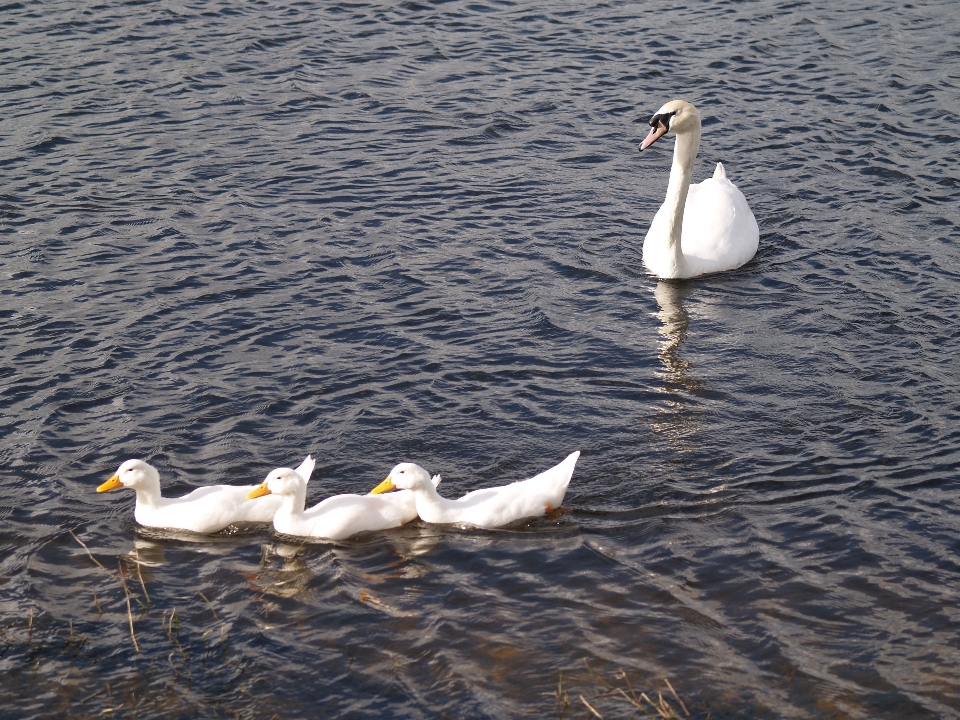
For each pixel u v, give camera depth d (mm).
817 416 14328
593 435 14062
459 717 9945
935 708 9938
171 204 19938
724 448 13750
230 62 25703
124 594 11500
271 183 20750
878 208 19875
